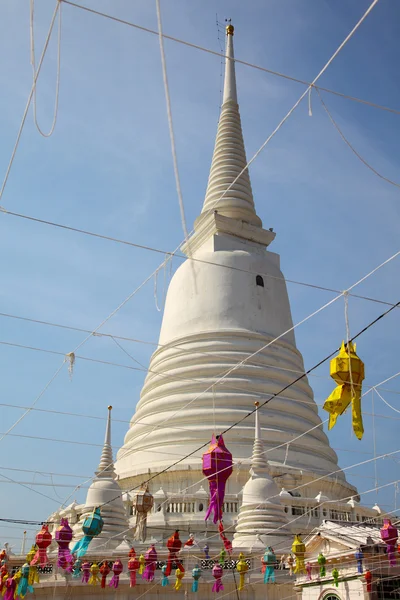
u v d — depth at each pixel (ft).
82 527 139.74
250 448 165.48
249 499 147.43
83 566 128.88
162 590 130.11
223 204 211.61
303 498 156.76
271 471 160.76
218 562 132.77
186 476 161.68
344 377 75.25
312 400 188.65
